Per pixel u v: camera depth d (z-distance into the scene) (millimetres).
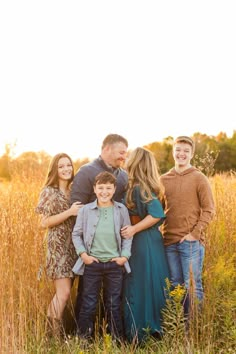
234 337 4664
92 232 5105
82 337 5012
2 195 6301
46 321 4895
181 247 5293
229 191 6832
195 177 5324
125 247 5125
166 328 5031
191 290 4879
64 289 5266
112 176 5109
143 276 5180
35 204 5977
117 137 5395
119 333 5148
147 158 5250
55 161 5402
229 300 4918
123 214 5176
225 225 6113
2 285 4668
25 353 4438
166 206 5430
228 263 5594
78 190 5324
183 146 5348
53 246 5246
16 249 4895
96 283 5125
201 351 4652
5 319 4551
